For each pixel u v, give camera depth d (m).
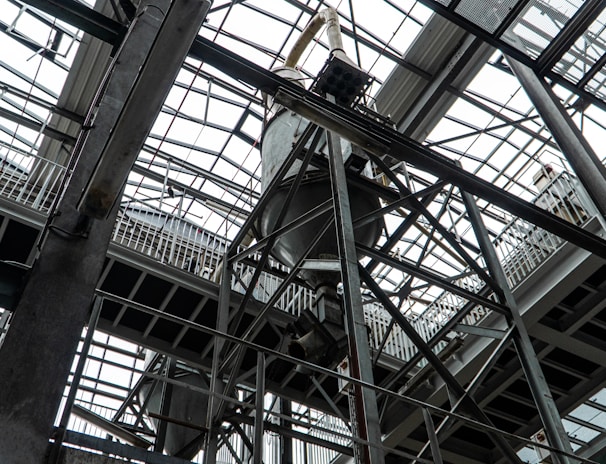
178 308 14.42
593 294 14.63
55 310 5.13
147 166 21.69
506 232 16.14
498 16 10.58
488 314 15.05
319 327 9.68
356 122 8.77
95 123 6.24
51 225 5.68
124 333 13.96
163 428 12.98
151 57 5.22
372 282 9.12
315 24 15.30
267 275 16.05
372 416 6.52
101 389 18.86
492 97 20.94
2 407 4.46
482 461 16.75
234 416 10.70
